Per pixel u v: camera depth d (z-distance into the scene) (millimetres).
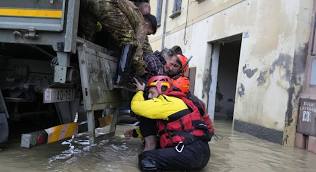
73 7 4520
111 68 5559
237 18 10203
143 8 6840
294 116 7461
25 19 4621
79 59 4664
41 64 5590
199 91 12734
